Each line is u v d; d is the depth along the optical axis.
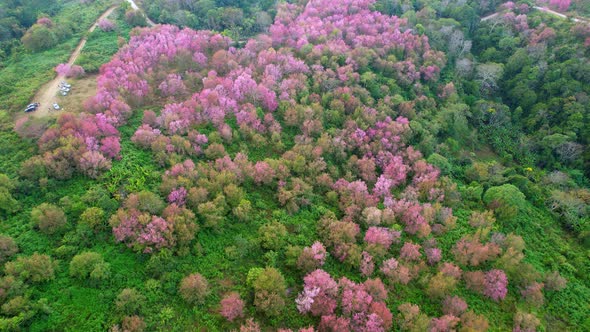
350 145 97.50
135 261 66.12
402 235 83.31
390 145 98.12
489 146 119.31
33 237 65.38
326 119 102.62
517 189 92.50
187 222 70.19
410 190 89.81
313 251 71.31
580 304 77.06
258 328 60.31
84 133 81.25
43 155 77.12
